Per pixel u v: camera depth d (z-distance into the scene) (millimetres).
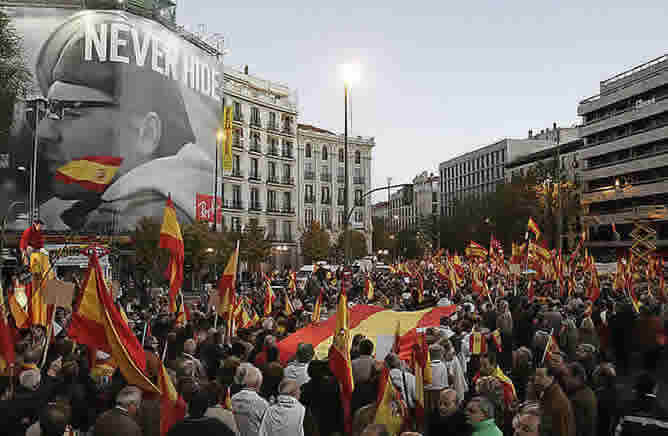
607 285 24234
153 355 7363
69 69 41625
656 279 24219
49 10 41812
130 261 37656
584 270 28594
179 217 46094
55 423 4762
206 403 4969
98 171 39219
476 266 28766
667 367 10914
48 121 40594
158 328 11242
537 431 5031
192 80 49094
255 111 65938
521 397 8219
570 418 6059
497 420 6684
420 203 140125
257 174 65938
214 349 8859
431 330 8914
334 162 78500
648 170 66375
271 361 8141
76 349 8828
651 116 65375
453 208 92125
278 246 68062
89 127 41625
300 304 16453
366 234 81312
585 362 8906
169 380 6027
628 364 11461
